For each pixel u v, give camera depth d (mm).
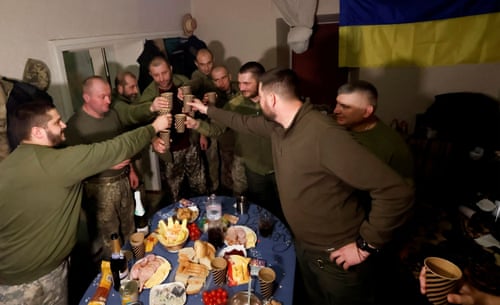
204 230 1827
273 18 3648
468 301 1034
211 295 1328
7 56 1938
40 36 2148
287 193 1494
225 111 2029
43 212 1472
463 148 2932
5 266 1498
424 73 3510
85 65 2787
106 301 1368
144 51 3129
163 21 3518
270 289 1340
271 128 1707
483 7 2463
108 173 2225
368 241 1304
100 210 2264
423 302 2031
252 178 2764
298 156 1354
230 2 3758
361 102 1716
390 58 2863
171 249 1642
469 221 2234
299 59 4062
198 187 3344
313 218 1476
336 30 3779
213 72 2924
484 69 3277
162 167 3209
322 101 4141
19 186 1391
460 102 3121
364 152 1194
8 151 1776
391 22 2760
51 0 2203
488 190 2658
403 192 1194
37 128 1443
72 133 2074
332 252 1451
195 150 3178
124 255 1556
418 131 3320
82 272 2369
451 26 2596
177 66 3666
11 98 1749
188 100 2121
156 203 3434
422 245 2197
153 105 2098
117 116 2359
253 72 2213
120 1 2865
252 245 1684
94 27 2609
